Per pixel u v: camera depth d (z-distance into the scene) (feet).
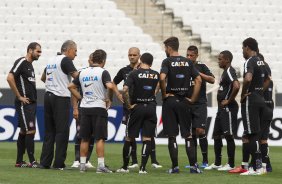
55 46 278.67
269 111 125.29
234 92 128.57
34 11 288.71
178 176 113.70
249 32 294.46
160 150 185.16
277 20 302.86
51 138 124.67
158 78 119.34
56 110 123.13
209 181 106.83
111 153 169.89
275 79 277.64
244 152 123.54
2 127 203.72
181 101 118.21
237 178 112.57
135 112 118.11
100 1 296.51
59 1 293.43
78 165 130.41
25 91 125.39
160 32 290.76
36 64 270.26
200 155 171.42
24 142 127.95
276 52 290.76
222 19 297.94
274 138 209.56
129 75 118.21
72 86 119.55
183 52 282.15
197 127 134.10
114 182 102.63
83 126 118.01
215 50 282.56
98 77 116.78
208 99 248.73
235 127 130.93
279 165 144.66
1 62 270.05
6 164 133.49
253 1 305.53
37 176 109.50
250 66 117.80
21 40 279.49
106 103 117.70
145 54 119.65
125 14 295.28
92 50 278.26
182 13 294.66
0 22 283.38
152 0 302.45
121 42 281.54
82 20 288.10
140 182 103.40
